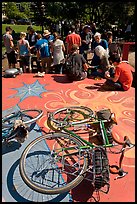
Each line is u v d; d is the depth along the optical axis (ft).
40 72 29.40
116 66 25.00
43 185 12.51
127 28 55.36
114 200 11.94
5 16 123.24
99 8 64.39
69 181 12.84
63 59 29.30
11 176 13.30
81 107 18.74
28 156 14.39
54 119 16.98
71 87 25.16
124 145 13.29
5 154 14.88
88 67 27.91
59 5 62.64
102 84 25.91
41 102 21.75
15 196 12.14
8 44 30.42
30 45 32.01
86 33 32.17
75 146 13.46
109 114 15.24
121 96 23.12
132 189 12.56
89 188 12.48
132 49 40.09
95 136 15.53
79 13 64.28
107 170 11.39
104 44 27.99
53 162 13.20
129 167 13.98
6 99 22.20
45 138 13.94
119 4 59.72
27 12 123.34
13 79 27.25
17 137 14.78
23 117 17.30
